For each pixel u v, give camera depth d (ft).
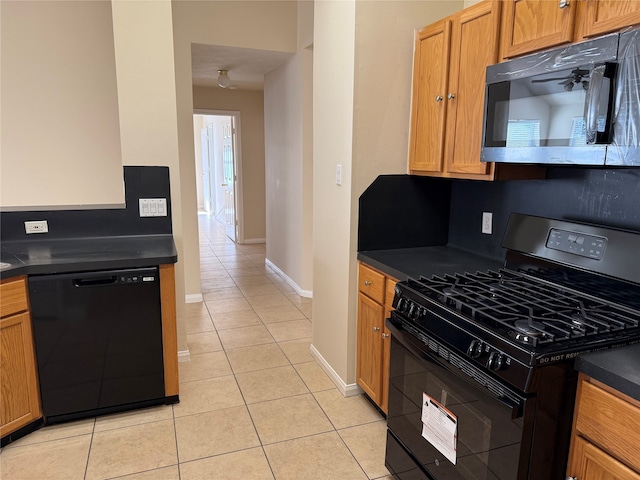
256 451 6.79
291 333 11.37
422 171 7.51
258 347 10.51
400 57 7.52
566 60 4.64
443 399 4.95
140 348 7.57
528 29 5.32
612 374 3.47
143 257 7.25
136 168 8.79
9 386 6.64
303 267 14.26
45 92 10.11
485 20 5.94
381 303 7.13
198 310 13.02
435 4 7.59
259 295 14.52
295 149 14.35
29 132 10.14
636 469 3.37
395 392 5.97
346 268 8.02
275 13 13.52
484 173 6.09
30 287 6.74
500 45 5.75
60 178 10.43
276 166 16.52
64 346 7.11
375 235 7.95
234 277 16.67
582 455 3.87
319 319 9.49
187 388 8.61
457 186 8.19
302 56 13.29
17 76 9.91
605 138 4.27
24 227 8.30
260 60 14.89
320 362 9.54
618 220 5.34
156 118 8.74
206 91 20.74
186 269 13.60
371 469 6.45
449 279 5.86
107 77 10.36
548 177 6.27
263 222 23.12
